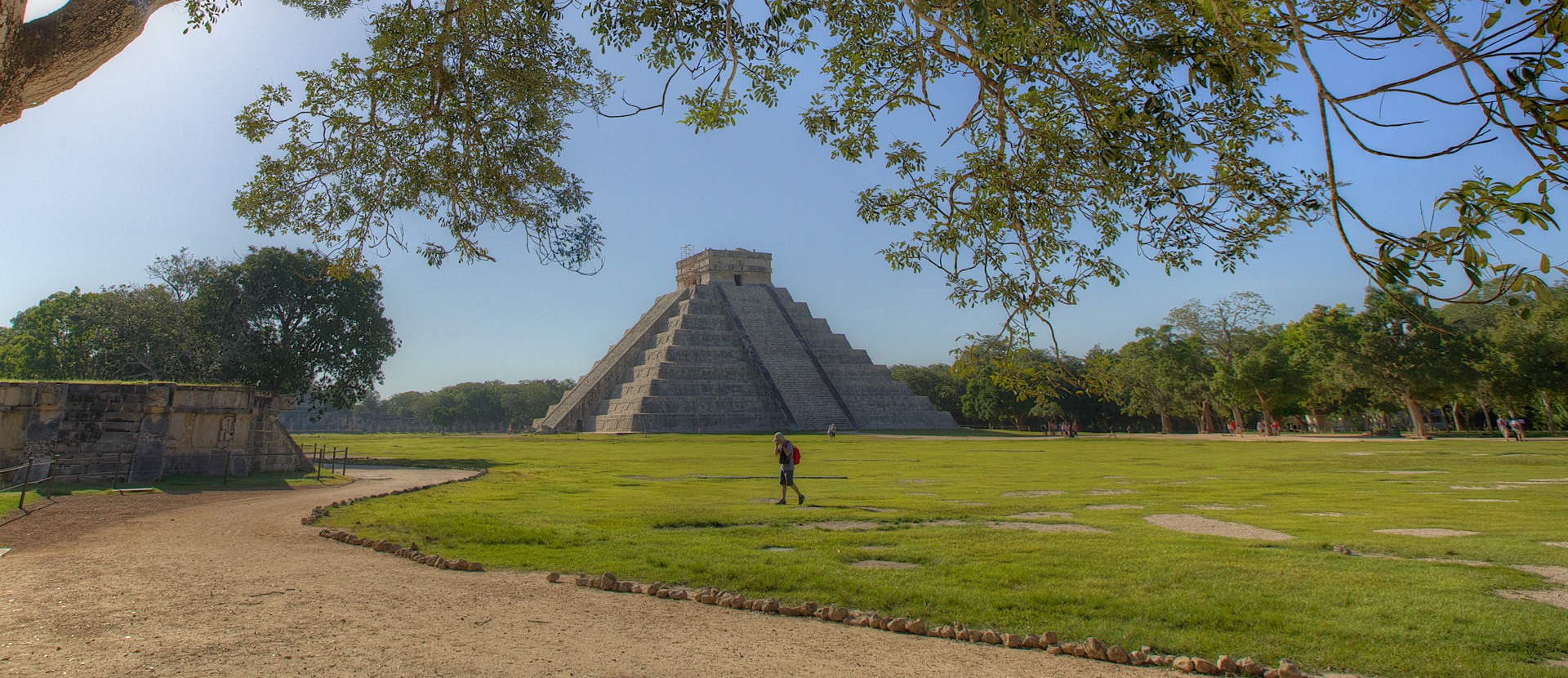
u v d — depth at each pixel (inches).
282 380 1652.3
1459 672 219.0
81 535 438.6
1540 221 140.4
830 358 3951.8
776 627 271.9
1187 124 275.9
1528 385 1865.2
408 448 2101.4
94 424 780.6
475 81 358.9
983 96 291.1
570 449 1961.1
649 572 351.9
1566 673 214.8
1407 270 153.0
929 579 331.3
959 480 964.6
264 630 242.1
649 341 3961.6
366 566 359.9
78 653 211.9
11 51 170.7
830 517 549.3
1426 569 340.8
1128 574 336.5
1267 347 2331.4
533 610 283.7
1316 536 446.0
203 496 690.2
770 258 4360.2
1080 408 3794.3
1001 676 219.3
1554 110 134.1
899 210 348.2
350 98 352.2
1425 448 1502.2
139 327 1648.6
